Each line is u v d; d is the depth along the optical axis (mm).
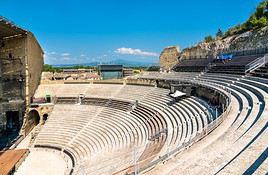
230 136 14758
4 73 53562
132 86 58531
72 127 47188
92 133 42875
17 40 52750
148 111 41156
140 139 31188
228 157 11375
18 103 53062
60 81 64812
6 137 46750
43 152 41281
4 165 31125
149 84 55781
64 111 53625
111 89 59844
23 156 37281
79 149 39094
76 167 31375
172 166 12445
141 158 21656
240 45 60188
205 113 28578
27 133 50094
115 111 48531
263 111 18750
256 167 9641
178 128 27062
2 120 52938
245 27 67688
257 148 11289
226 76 41375
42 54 73062
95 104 54844
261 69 36656
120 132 38125
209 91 35094
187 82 45281
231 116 20719
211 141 15234
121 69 81875
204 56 70688
